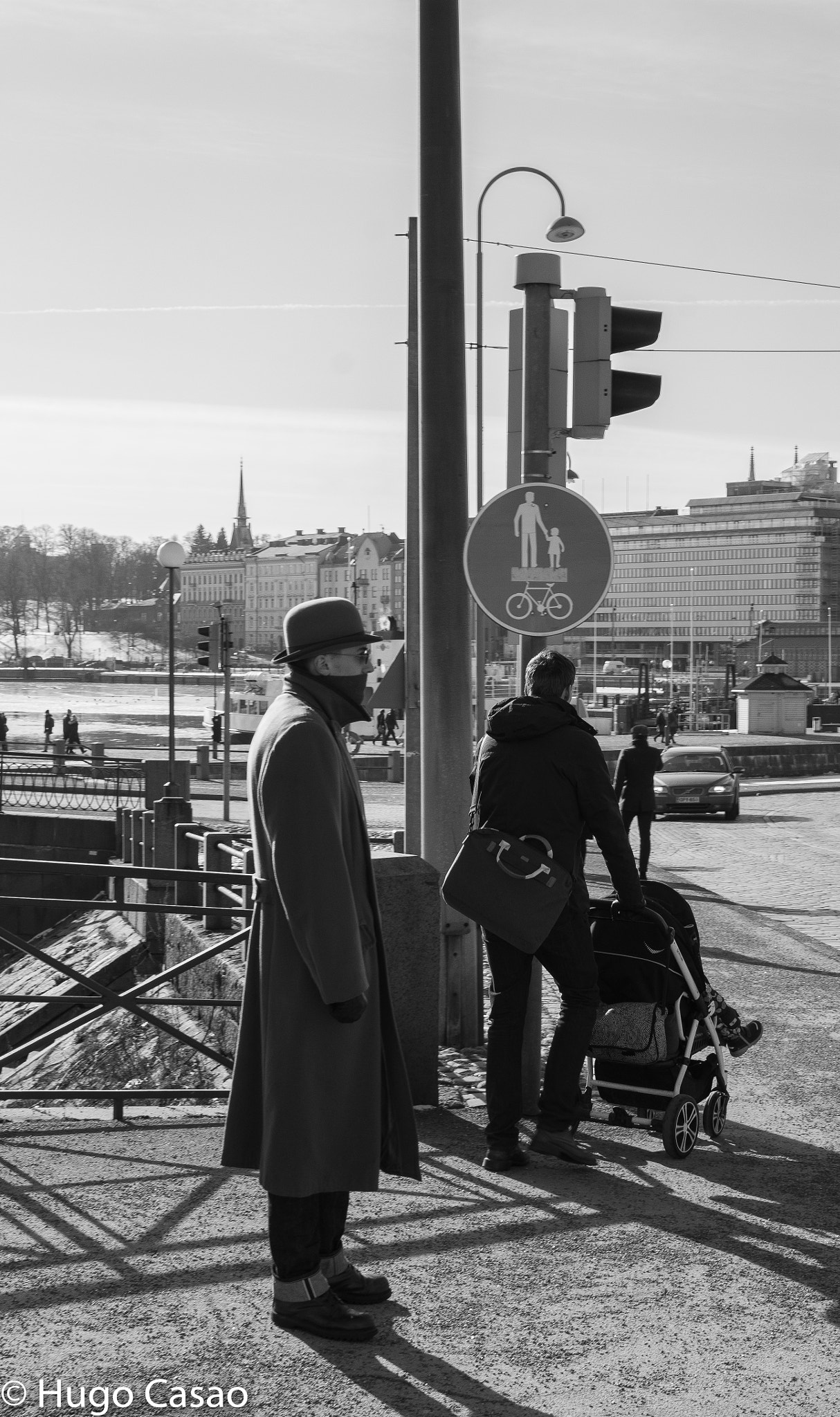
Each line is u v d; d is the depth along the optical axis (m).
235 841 16.02
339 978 3.32
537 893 4.86
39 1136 5.57
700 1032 5.51
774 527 192.12
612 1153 5.30
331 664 3.61
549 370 6.04
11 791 28.39
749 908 14.03
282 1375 3.34
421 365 6.54
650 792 16.44
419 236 6.51
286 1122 3.46
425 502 6.58
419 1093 5.99
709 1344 3.57
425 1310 3.75
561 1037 5.07
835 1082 6.65
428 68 6.41
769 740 53.91
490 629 37.97
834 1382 3.38
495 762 5.07
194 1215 4.47
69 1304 3.73
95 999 5.94
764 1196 4.77
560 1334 3.61
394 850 12.91
